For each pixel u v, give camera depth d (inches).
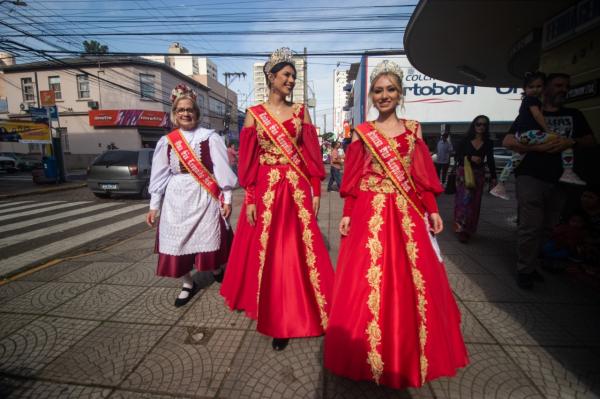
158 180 104.8
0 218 269.9
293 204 88.8
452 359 65.9
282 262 85.6
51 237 207.3
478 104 650.2
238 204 318.0
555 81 112.2
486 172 172.4
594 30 133.0
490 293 111.1
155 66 912.9
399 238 70.6
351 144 77.7
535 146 105.7
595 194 131.5
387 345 63.9
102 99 892.0
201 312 102.2
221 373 74.4
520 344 83.2
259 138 89.8
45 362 79.4
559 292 111.4
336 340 68.2
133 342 86.9
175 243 100.7
